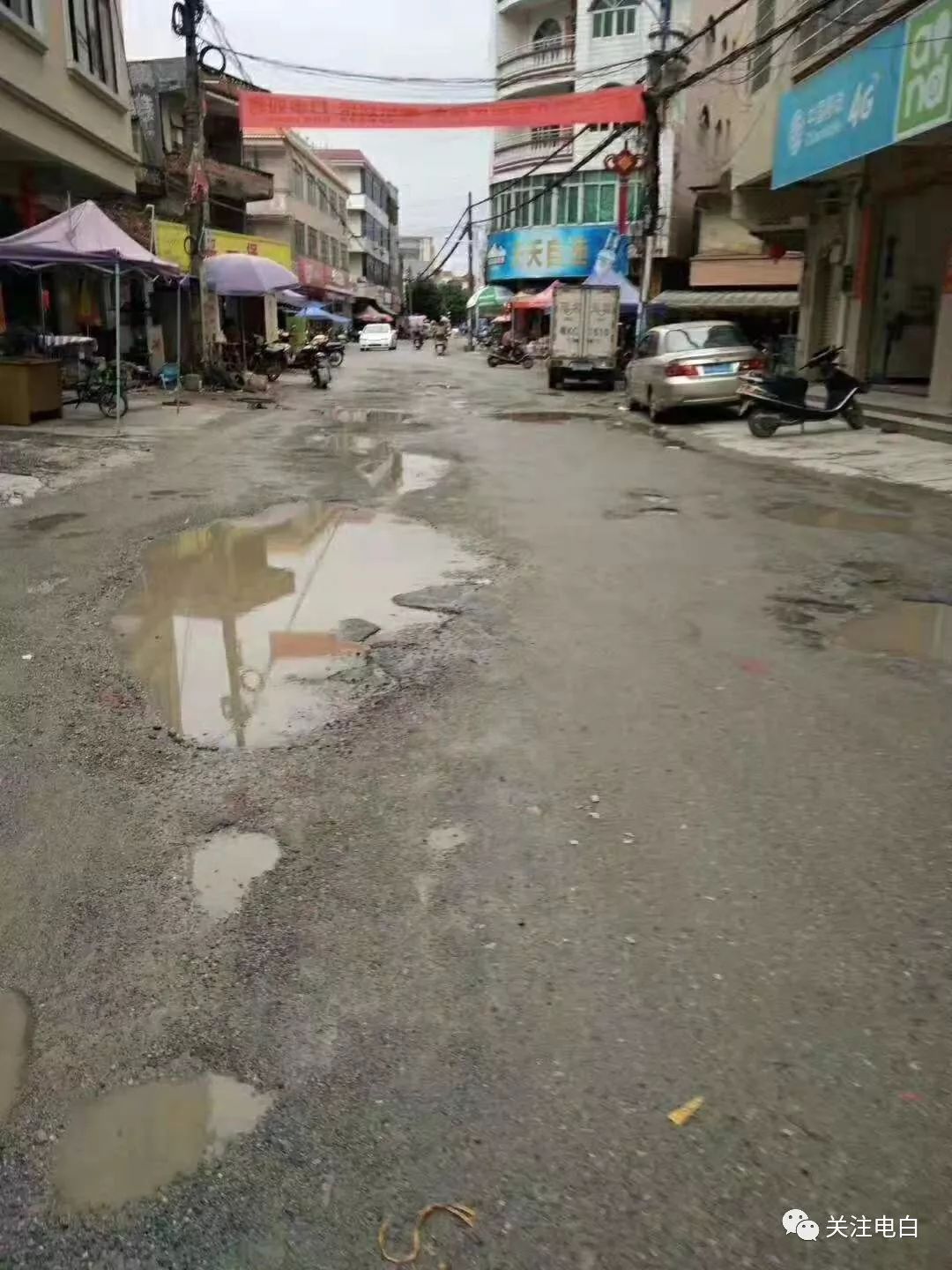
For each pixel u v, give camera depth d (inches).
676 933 112.7
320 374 1003.3
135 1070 94.3
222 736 165.0
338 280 2410.2
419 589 250.4
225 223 1454.2
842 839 132.3
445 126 869.2
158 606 236.4
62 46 655.8
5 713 174.4
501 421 680.4
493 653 204.4
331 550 290.8
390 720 171.3
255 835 134.8
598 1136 86.0
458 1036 97.5
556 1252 76.2
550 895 120.2
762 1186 81.3
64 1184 82.5
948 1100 89.6
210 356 928.3
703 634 216.5
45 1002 103.3
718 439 562.3
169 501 365.7
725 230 1296.8
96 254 575.2
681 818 137.7
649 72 892.0
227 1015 101.0
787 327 1296.8
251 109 839.7
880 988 103.7
